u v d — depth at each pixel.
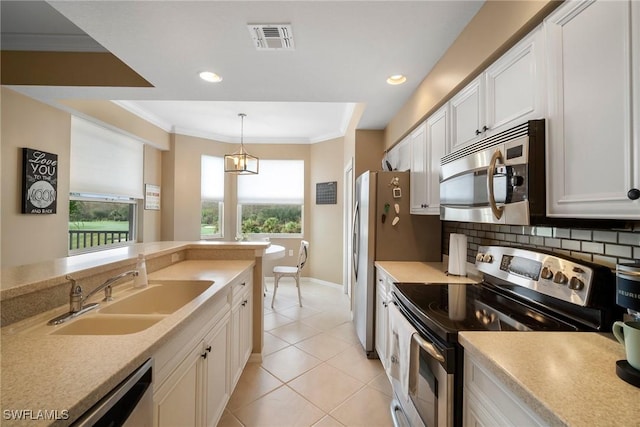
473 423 0.95
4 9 1.94
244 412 1.79
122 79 2.33
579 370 0.76
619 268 0.79
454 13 1.46
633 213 0.73
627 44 0.74
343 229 4.62
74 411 0.60
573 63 0.90
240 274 1.95
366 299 2.51
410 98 2.46
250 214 5.36
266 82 2.21
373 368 2.30
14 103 2.40
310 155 5.25
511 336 0.99
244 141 5.23
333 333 2.95
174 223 4.55
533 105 1.08
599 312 1.03
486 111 1.40
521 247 1.45
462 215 1.47
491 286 1.62
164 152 4.55
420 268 2.24
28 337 0.92
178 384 1.11
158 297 1.68
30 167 2.50
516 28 1.14
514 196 1.07
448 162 1.67
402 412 1.54
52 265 1.35
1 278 1.09
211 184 5.03
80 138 3.12
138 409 0.80
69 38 2.24
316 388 2.03
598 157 0.82
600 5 0.81
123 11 1.43
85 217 3.35
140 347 0.85
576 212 0.89
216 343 1.53
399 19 1.50
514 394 0.76
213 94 2.45
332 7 1.42
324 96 2.48
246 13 1.46
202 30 1.59
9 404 0.59
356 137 3.46
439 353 1.06
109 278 1.48
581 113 0.87
